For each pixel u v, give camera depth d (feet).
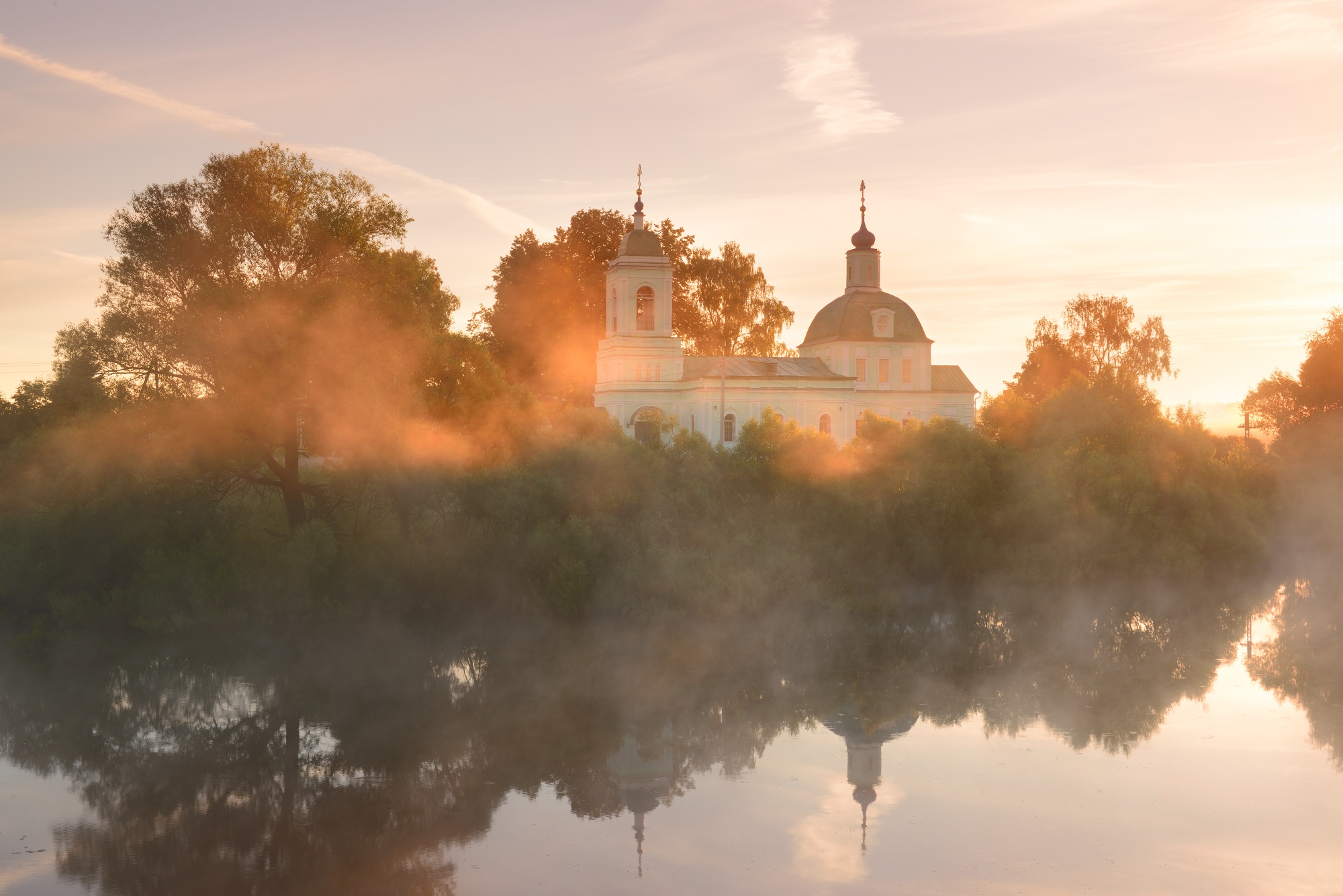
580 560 116.37
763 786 69.56
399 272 124.26
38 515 113.39
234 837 62.49
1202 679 96.02
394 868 57.72
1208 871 55.31
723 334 256.52
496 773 73.26
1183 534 151.53
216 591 114.11
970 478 139.95
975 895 52.95
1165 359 262.47
